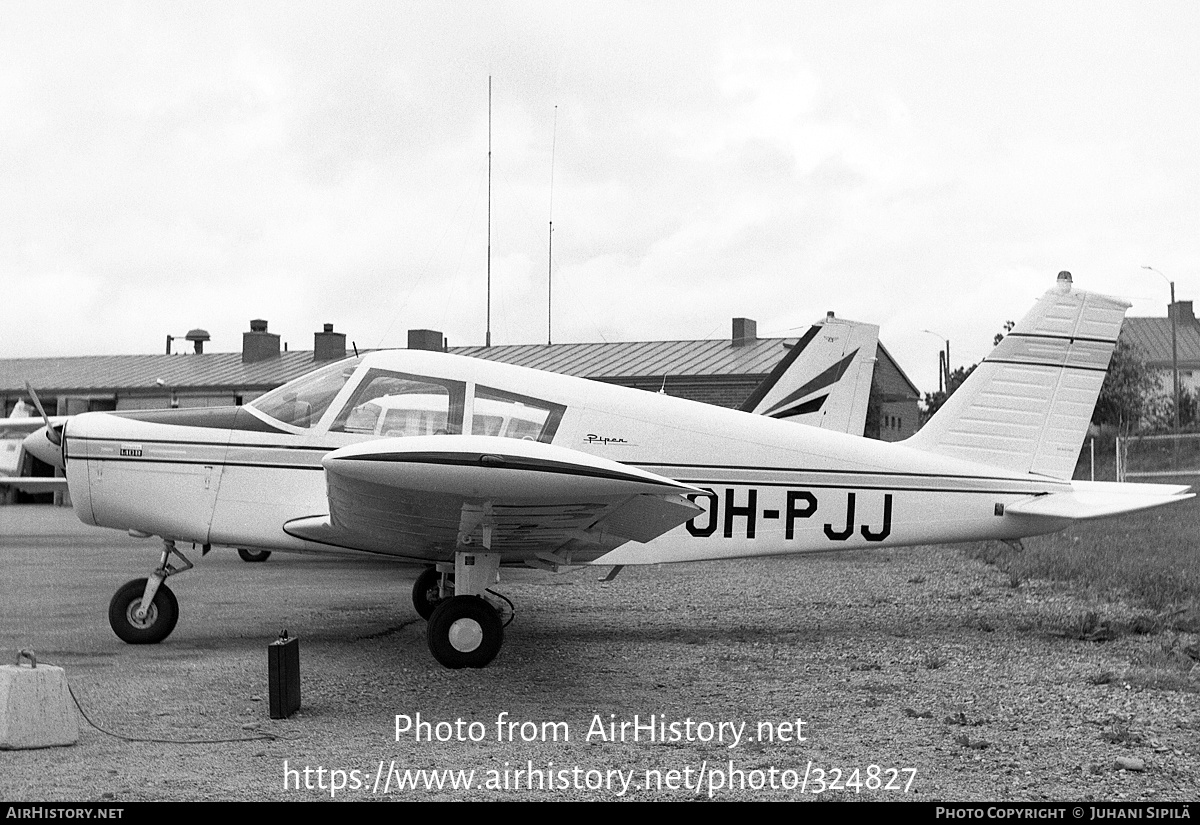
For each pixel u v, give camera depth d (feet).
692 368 90.89
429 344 103.09
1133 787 14.52
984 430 28.55
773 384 48.85
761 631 27.66
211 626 28.37
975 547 50.47
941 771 15.34
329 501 21.90
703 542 26.71
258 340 115.65
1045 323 28.73
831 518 27.22
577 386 26.35
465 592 23.30
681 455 26.45
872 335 49.24
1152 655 23.43
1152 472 95.66
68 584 39.32
